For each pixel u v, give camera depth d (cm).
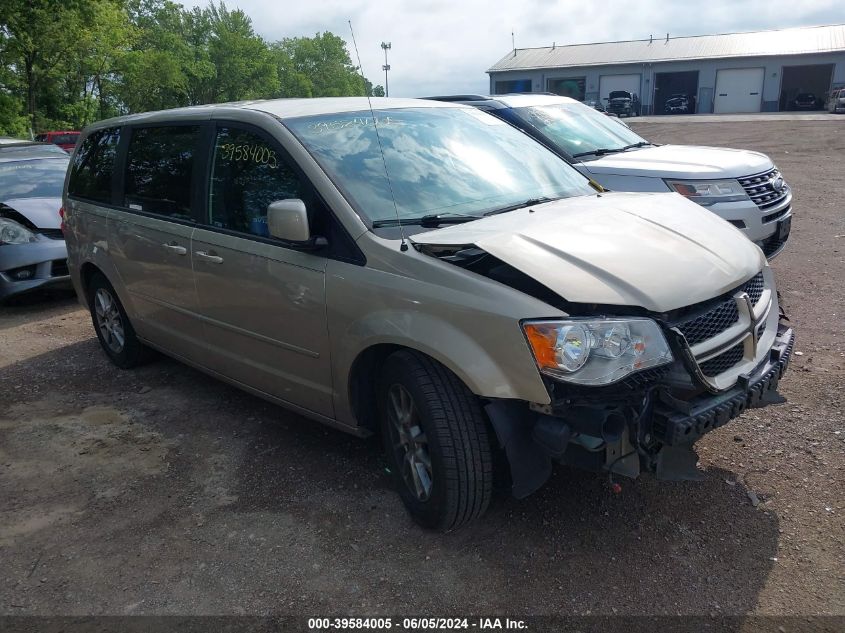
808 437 371
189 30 6341
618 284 266
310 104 393
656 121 3825
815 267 700
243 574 295
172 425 441
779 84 4653
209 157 406
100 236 508
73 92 4097
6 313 747
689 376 267
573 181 411
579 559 290
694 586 271
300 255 340
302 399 366
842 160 1617
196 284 411
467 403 286
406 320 293
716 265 294
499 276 280
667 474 274
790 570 276
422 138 387
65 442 426
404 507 334
